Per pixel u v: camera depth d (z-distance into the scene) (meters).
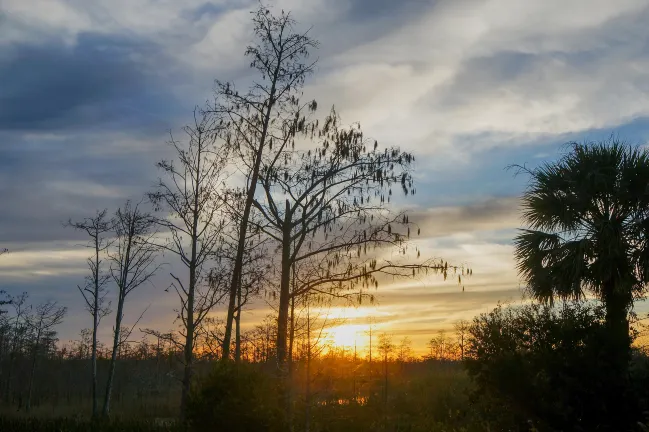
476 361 13.98
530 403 12.67
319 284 20.72
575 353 12.67
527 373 12.89
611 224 15.48
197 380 12.85
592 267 16.03
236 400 11.85
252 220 21.73
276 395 12.87
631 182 15.95
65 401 46.19
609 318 14.66
